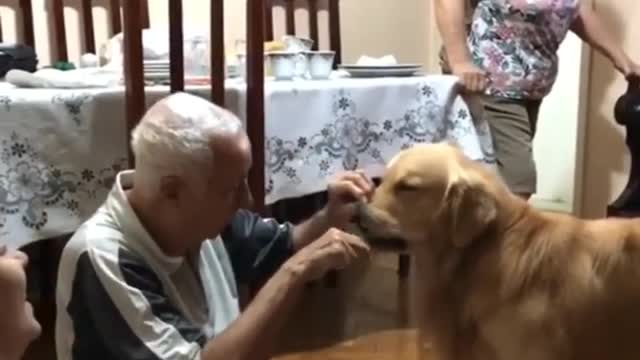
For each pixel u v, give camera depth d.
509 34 3.03
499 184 1.93
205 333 1.54
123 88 2.17
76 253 1.46
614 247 1.89
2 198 1.94
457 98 2.86
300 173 2.48
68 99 2.04
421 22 4.64
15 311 1.05
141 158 1.48
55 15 3.28
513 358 1.87
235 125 1.50
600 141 3.96
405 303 3.22
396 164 1.93
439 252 1.92
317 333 2.89
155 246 1.50
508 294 1.86
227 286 1.72
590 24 3.33
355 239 1.55
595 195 4.01
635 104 3.28
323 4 4.14
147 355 1.42
